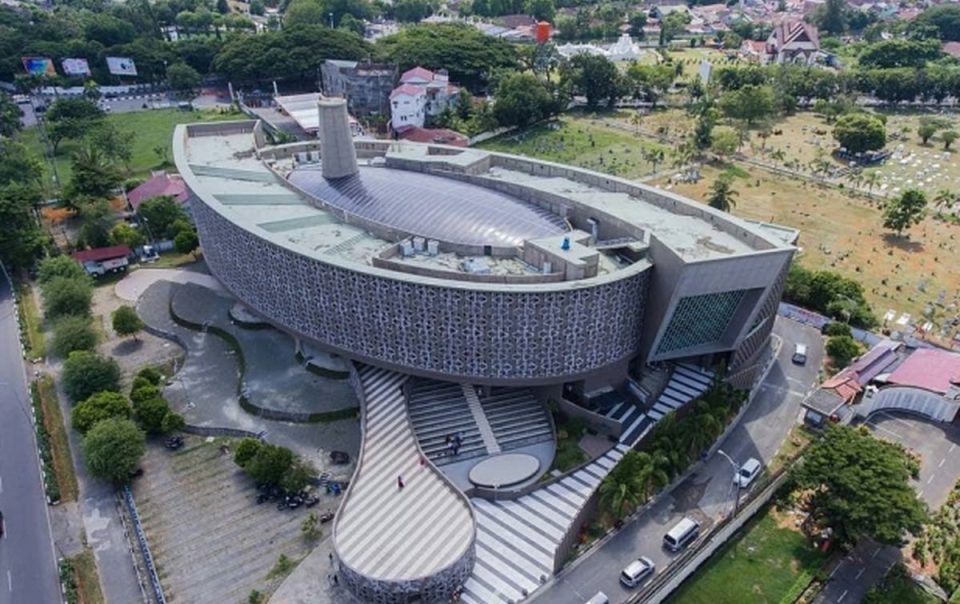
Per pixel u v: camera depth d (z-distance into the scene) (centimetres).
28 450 8325
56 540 7056
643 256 8362
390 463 7338
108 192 14400
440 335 8000
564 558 6712
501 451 7988
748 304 8444
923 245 13625
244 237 8931
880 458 6988
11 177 14675
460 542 6456
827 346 10181
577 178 10875
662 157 18250
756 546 7062
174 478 7869
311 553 6881
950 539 7056
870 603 6316
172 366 9856
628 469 7156
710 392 8469
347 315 8400
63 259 11406
